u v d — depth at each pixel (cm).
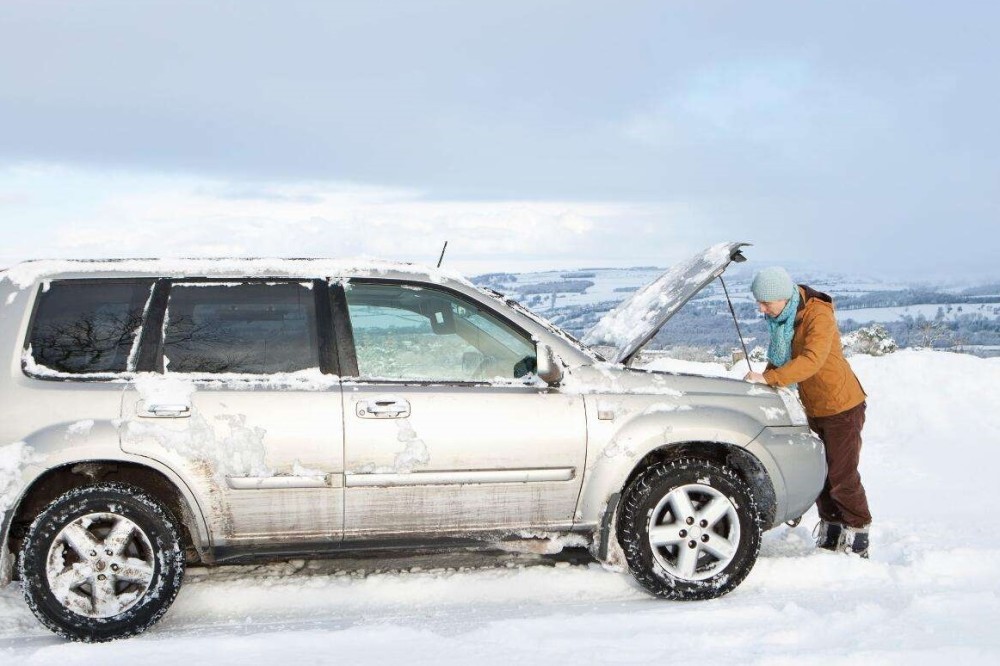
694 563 439
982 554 503
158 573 390
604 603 438
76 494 386
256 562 445
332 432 410
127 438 392
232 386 409
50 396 394
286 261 441
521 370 448
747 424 459
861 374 1078
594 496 439
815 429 529
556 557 507
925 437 898
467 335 446
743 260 505
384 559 499
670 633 384
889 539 557
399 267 448
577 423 436
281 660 359
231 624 411
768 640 378
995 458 797
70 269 417
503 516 432
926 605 423
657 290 509
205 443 399
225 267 429
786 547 547
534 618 405
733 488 441
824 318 500
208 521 403
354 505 414
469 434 422
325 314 429
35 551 380
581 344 465
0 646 388
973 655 357
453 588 456
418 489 420
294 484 407
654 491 435
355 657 361
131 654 367
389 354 434
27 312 406
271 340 423
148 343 411
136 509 389
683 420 449
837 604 430
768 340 532
